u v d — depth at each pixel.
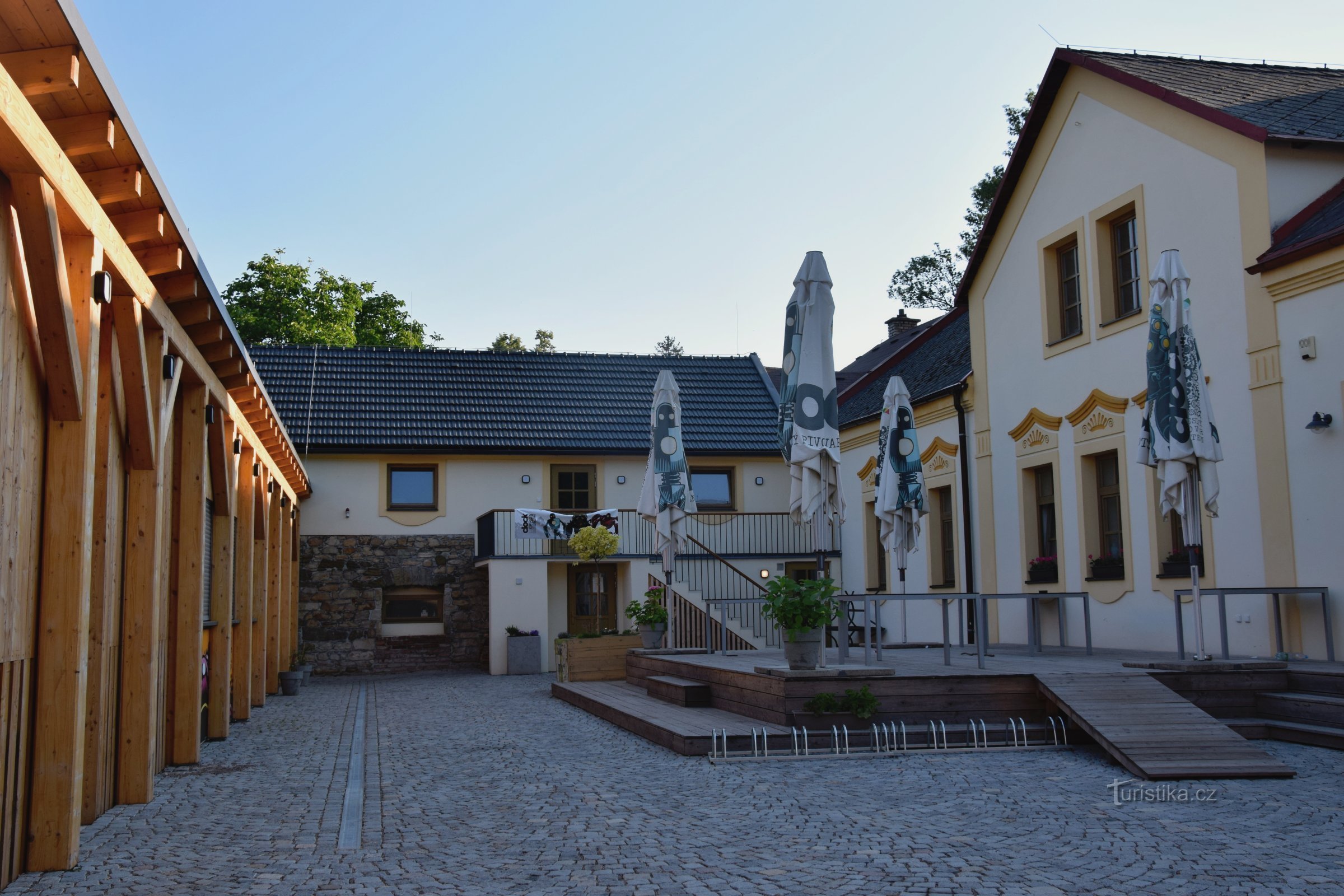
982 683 9.26
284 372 23.91
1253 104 12.26
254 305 33.22
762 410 25.16
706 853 5.50
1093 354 13.88
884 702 9.18
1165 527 12.59
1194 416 9.27
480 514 22.09
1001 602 15.77
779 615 9.54
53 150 4.88
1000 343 15.99
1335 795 6.73
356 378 24.05
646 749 9.46
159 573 7.39
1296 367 10.70
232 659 12.58
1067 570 14.28
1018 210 15.61
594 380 25.48
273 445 14.34
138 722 7.20
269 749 9.96
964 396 16.83
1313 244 10.32
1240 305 11.42
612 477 22.89
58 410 5.54
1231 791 6.89
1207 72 13.87
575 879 5.04
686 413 24.66
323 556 21.23
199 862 5.47
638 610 15.47
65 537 5.54
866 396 21.78
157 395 7.20
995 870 5.04
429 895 4.79
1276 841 5.54
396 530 21.64
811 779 7.65
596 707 12.39
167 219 6.35
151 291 6.79
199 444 9.16
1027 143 15.24
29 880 5.12
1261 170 11.24
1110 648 13.33
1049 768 7.89
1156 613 12.62
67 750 5.41
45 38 4.40
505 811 6.75
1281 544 10.80
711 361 27.06
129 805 7.09
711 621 16.34
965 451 16.78
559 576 21.59
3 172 4.78
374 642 21.20
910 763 8.23
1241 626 11.30
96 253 5.65
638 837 5.93
